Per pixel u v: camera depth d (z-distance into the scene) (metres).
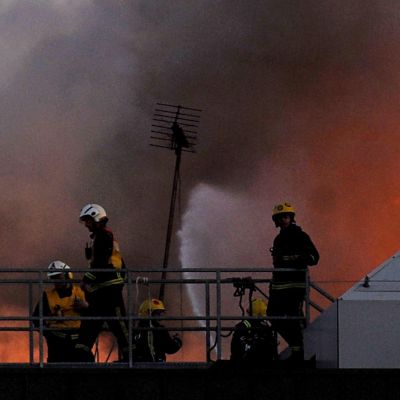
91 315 42.91
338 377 37.72
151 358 44.19
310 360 40.59
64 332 44.16
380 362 38.03
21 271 41.69
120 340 42.94
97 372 38.28
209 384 38.12
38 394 38.19
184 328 42.00
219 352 41.34
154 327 42.12
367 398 37.62
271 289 42.34
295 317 41.62
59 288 45.31
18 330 41.78
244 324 42.69
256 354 42.25
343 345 38.16
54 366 41.62
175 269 41.44
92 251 43.06
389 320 38.16
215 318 41.50
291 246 42.12
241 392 38.03
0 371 38.22
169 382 38.22
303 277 42.12
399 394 37.53
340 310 38.22
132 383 38.22
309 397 37.78
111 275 42.88
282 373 37.97
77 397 38.19
